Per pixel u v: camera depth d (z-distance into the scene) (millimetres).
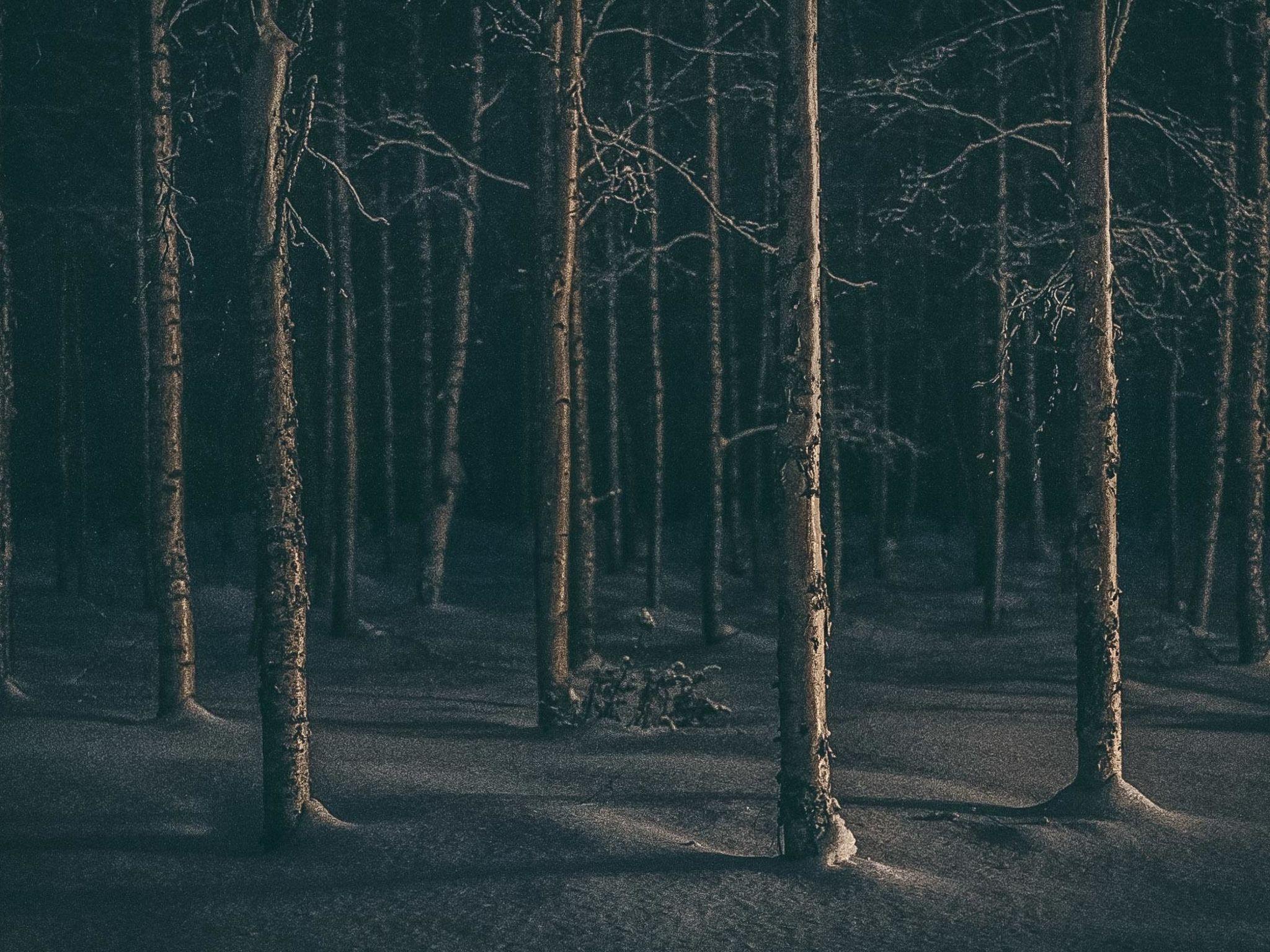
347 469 26625
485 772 14062
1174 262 17250
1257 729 17250
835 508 30781
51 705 17984
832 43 28672
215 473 41406
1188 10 25125
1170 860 11047
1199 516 26312
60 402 31484
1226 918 9719
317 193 27812
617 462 37625
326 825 11594
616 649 27359
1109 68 12711
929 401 45125
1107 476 12367
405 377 46344
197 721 16188
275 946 8867
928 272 39688
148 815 12695
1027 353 32844
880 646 27328
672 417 48656
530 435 37250
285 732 11617
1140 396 43188
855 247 30000
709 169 27688
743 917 9305
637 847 10844
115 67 28516
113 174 29453
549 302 17062
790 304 10453
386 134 30094
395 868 10609
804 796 10398
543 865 10422
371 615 29875
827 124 27047
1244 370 22688
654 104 24391
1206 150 18500
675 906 9477
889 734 16469
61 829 12203
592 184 20031
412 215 35656
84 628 27203
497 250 38719
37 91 28156
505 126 34750
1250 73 22609
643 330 42719
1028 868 10742
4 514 18469
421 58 29953
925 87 20891
